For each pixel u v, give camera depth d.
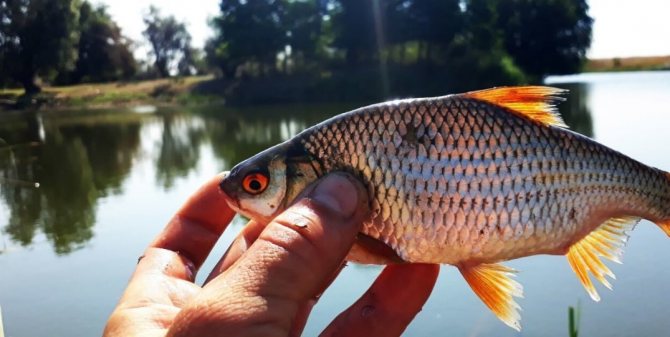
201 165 0.96
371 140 0.16
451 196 0.16
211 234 0.18
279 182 0.17
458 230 0.16
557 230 0.17
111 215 0.65
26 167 1.04
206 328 0.11
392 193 0.16
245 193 0.17
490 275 0.17
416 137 0.16
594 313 0.36
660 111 1.15
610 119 1.07
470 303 0.38
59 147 1.29
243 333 0.11
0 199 0.77
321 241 0.13
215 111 2.15
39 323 0.39
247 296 0.12
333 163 0.17
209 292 0.12
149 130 1.57
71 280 0.46
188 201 0.19
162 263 0.17
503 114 0.16
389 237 0.16
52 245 0.55
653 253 0.43
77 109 2.49
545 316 0.36
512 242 0.16
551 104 0.17
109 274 0.47
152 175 0.89
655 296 0.37
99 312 0.41
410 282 0.18
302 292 0.13
